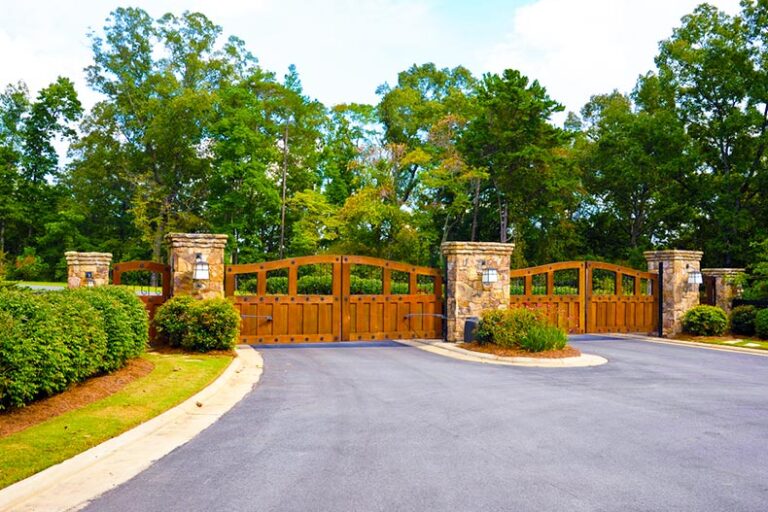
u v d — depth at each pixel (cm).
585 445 623
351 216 3300
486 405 829
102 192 4794
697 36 3512
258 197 3925
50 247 4506
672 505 450
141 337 1073
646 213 4250
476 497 460
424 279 3294
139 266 1455
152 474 512
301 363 1255
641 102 4138
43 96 4688
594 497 465
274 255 4203
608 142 4000
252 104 3781
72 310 816
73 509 430
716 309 1977
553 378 1096
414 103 4044
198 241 1453
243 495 461
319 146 4441
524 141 3575
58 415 692
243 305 1572
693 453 599
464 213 4034
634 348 1658
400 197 3875
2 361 649
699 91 3466
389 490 474
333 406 812
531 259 4047
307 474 514
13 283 873
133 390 851
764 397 930
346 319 1662
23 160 4631
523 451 596
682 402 879
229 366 1136
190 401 808
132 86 4309
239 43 4544
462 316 1688
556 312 1914
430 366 1228
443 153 3569
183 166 4344
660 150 3600
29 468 498
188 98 3944
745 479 517
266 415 752
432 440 634
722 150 3428
